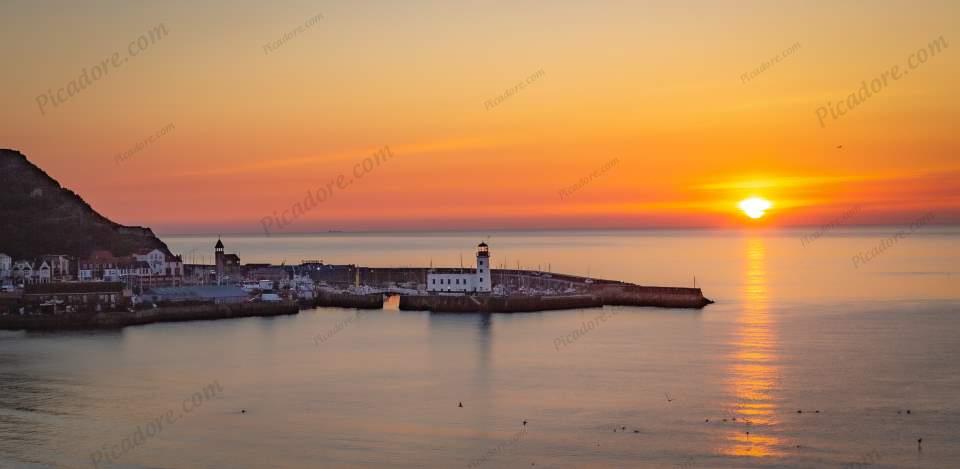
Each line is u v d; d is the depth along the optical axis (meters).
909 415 168.25
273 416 172.38
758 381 196.38
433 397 186.00
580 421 166.62
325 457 148.12
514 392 189.38
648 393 186.50
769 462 144.12
